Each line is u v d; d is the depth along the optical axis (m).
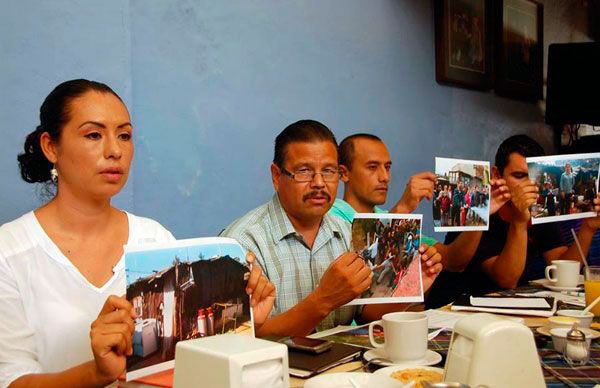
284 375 0.84
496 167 2.68
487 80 4.11
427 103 3.64
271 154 2.65
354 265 1.47
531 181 2.26
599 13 5.50
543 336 1.40
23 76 1.84
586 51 4.12
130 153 1.32
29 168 1.36
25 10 1.83
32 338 1.26
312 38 2.84
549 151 4.92
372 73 3.21
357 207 2.43
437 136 3.73
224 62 2.44
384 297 1.57
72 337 1.28
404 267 1.60
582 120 4.16
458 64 3.82
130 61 2.09
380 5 3.26
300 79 2.78
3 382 1.15
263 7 2.59
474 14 3.96
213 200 2.41
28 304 1.27
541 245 2.78
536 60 4.61
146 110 2.18
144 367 1.06
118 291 1.35
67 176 1.29
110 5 2.01
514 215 2.36
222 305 1.16
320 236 1.82
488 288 2.57
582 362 1.21
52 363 1.27
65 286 1.30
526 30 4.48
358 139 2.41
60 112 1.26
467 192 2.05
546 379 1.12
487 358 0.88
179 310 1.11
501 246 2.60
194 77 2.33
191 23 2.31
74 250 1.33
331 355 1.24
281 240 1.76
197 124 2.35
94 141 1.26
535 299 1.81
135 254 1.07
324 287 1.47
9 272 1.25
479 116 4.11
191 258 1.14
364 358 1.26
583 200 2.32
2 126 1.80
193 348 0.84
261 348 0.82
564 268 2.11
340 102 3.02
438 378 1.06
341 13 3.01
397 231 1.59
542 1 4.73
